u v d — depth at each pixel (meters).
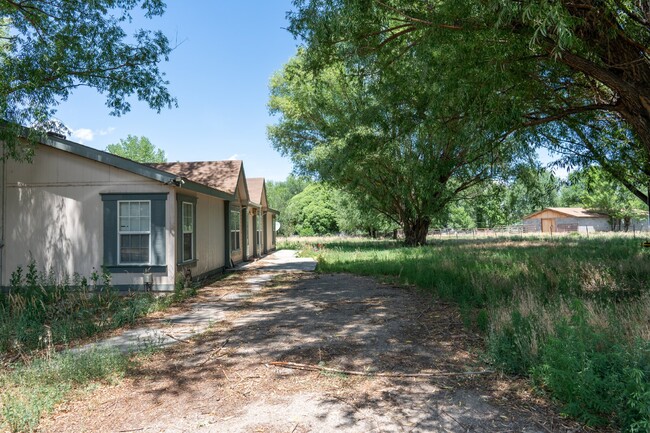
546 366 3.61
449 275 10.40
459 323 6.41
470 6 5.73
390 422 3.33
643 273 8.95
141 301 7.92
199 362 4.91
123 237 10.12
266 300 9.01
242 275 13.66
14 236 10.22
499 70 6.49
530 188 19.45
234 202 16.44
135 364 4.82
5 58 9.82
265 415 3.50
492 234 47.53
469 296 7.87
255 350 5.34
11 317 6.96
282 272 14.25
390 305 8.04
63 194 10.20
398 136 9.73
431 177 9.77
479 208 29.27
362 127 11.37
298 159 27.34
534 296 6.60
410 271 12.09
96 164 10.16
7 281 10.15
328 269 14.51
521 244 24.53
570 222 55.97
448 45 7.05
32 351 5.34
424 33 6.90
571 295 6.88
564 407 3.46
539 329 4.54
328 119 24.12
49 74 10.24
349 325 6.54
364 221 35.31
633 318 4.69
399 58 8.34
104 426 3.36
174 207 10.09
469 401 3.69
